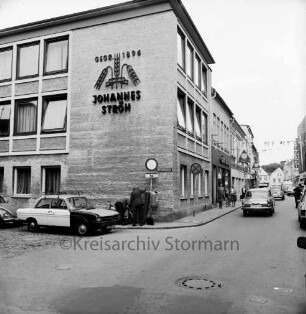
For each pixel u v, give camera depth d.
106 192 18.36
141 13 18.61
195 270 7.87
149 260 8.90
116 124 18.52
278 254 9.64
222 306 5.58
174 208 17.62
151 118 17.98
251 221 18.45
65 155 19.34
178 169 18.80
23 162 20.30
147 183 17.73
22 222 15.43
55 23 20.00
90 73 19.27
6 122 21.17
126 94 18.42
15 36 21.28
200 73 24.78
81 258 9.16
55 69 20.31
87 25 19.56
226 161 34.47
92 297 6.02
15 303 5.73
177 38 19.67
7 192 20.45
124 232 14.31
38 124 20.12
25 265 8.39
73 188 18.98
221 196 27.30
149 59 18.31
